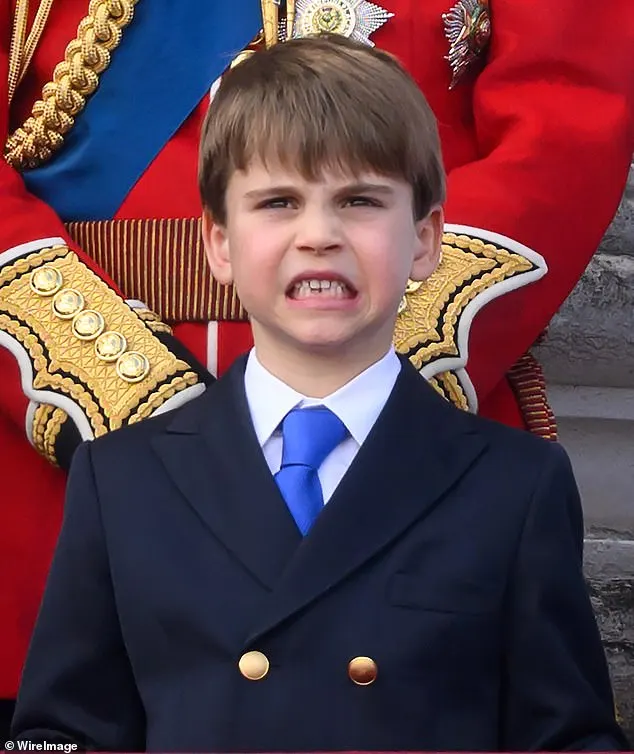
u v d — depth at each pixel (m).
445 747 4.57
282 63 5.04
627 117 6.61
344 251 4.81
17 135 6.63
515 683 4.82
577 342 9.03
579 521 5.08
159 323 5.93
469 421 5.07
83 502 5.03
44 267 6.03
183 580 4.75
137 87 6.53
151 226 6.30
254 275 4.87
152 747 4.69
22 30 6.80
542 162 6.34
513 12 6.63
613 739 4.82
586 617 4.93
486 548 4.75
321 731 4.53
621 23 6.71
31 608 6.23
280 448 4.94
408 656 4.58
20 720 4.97
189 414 5.12
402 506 4.78
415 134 5.02
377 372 4.96
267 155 4.87
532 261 6.14
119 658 4.97
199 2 6.54
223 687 4.60
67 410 5.63
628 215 9.18
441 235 5.38
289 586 4.62
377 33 6.59
